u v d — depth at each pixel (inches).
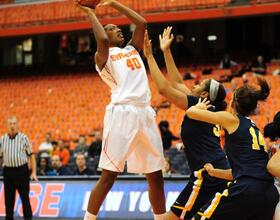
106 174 363.6
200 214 319.0
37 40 1945.1
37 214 689.0
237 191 307.6
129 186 652.7
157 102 1322.6
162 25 1764.3
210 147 365.7
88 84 1583.4
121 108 358.6
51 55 1924.2
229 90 1168.2
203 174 362.0
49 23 1691.7
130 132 358.3
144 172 375.9
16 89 1649.9
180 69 1581.0
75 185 687.1
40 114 1459.2
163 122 864.3
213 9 1517.0
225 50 1765.5
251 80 1272.1
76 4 362.6
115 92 364.5
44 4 1763.0
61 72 1765.5
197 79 1375.5
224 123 319.9
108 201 652.1
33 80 1705.2
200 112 321.1
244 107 326.0
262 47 1652.3
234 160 317.4
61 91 1567.4
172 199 625.6
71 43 1891.0
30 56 1957.4
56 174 807.7
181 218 370.9
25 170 654.5
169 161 726.5
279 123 320.5
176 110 1266.0
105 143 362.0
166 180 639.1
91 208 366.3
